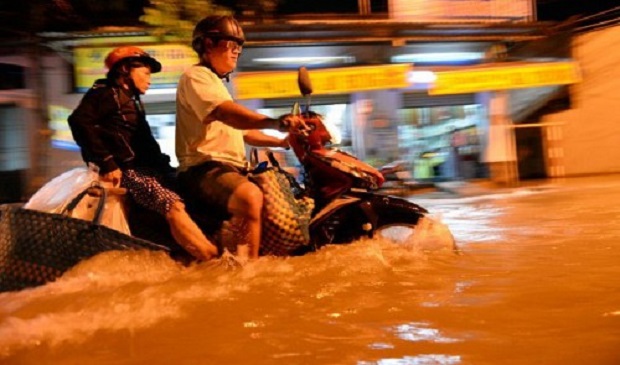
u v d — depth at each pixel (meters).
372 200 4.07
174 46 12.01
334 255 3.87
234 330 2.79
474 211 7.93
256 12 12.66
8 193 12.35
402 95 14.52
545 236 5.25
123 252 3.61
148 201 3.77
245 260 3.71
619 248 4.53
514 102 15.54
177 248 3.86
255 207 3.67
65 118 12.33
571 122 15.50
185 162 3.95
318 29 12.68
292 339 2.64
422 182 13.98
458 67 13.61
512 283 3.46
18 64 12.27
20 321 2.96
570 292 3.24
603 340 2.50
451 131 14.89
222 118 3.69
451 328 2.72
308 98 4.04
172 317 2.99
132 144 3.99
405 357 2.39
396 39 13.30
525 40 14.44
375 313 2.97
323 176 4.03
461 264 3.98
